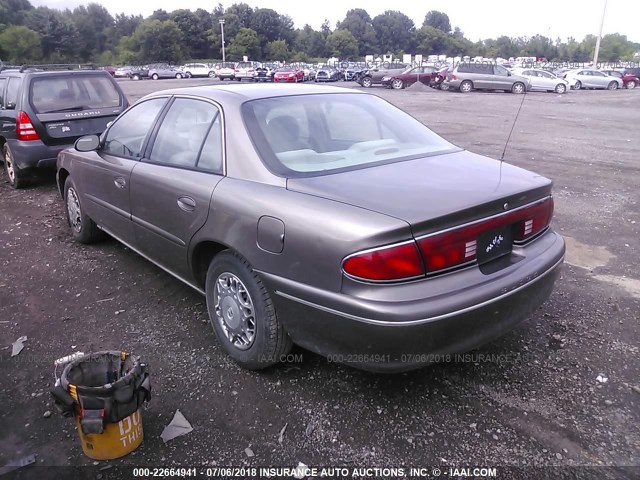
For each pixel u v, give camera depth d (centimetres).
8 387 321
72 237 582
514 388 315
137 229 420
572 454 266
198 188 339
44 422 292
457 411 296
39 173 795
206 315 405
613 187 811
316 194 287
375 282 254
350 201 275
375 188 290
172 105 401
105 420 252
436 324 256
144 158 409
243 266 313
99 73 841
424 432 281
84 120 795
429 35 14425
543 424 286
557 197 751
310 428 285
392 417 292
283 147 331
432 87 3422
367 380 324
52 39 10775
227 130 340
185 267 370
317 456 267
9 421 293
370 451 269
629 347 358
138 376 263
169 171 372
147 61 10956
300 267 277
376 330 254
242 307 323
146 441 278
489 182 308
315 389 316
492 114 1903
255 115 343
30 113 752
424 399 306
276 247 286
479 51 14600
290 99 371
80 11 12444
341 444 274
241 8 13000
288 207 285
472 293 267
